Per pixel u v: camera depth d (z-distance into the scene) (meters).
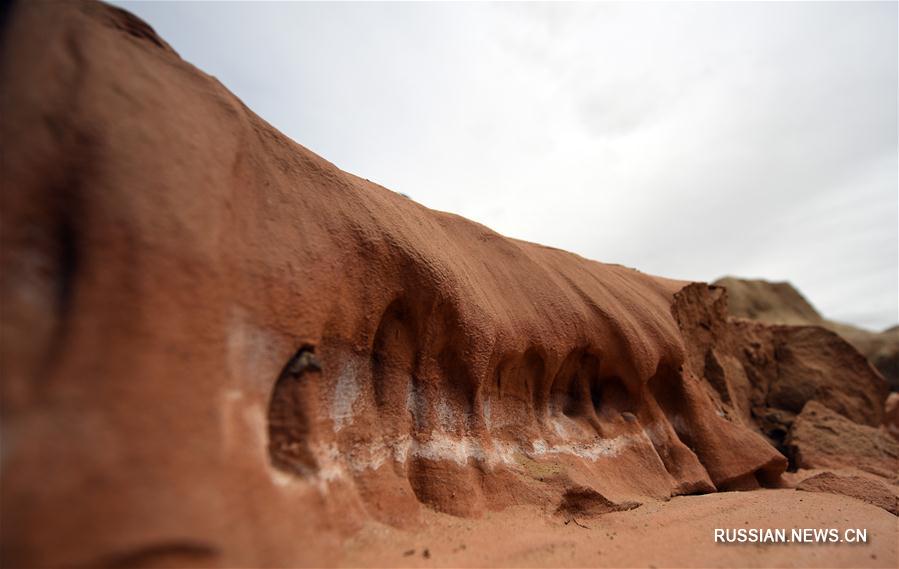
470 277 7.38
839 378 16.31
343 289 5.09
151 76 3.80
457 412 6.38
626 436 8.46
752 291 36.62
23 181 2.88
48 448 2.45
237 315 3.83
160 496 2.67
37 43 3.21
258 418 3.74
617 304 10.02
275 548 3.22
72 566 2.32
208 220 3.57
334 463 4.59
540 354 7.93
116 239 3.00
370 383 5.55
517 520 5.47
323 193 5.38
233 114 4.52
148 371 2.89
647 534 5.39
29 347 2.66
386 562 4.04
